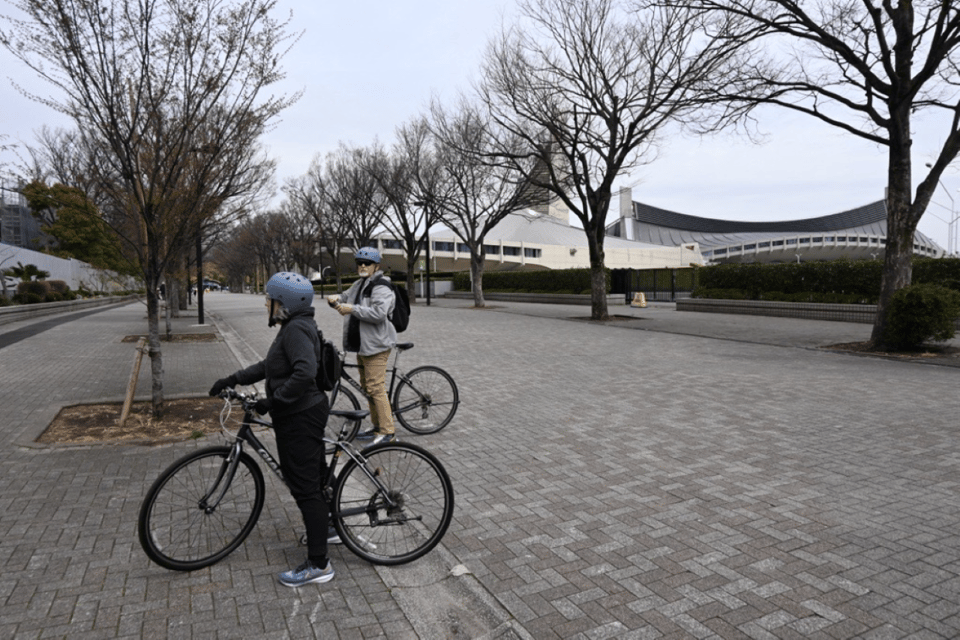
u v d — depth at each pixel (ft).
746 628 8.99
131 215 22.09
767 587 10.13
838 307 59.52
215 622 9.18
